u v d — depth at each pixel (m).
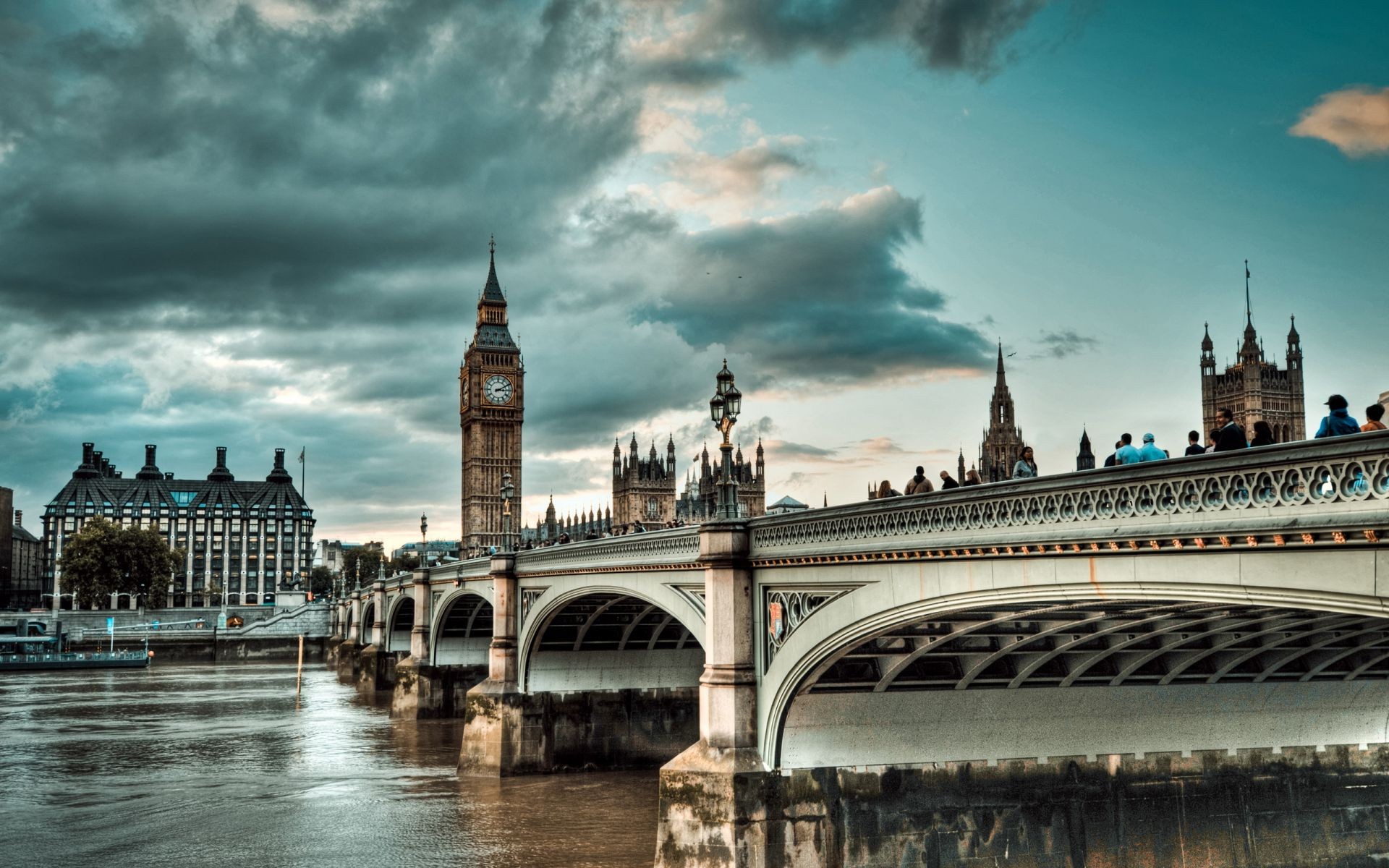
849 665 37.16
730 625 38.16
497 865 48.28
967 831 37.44
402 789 65.69
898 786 37.34
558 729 69.19
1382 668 39.22
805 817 36.59
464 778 69.00
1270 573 20.55
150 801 64.19
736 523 38.34
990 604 27.25
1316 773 39.69
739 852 36.00
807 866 36.50
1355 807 39.72
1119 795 38.38
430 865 48.59
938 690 37.47
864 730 37.50
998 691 37.88
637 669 70.94
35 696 130.00
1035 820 37.84
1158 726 38.94
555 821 56.03
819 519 33.97
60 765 77.44
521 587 69.44
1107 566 23.84
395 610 131.12
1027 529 25.88
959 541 27.56
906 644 35.28
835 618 33.38
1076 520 24.50
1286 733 39.72
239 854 51.62
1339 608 19.48
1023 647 35.94
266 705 119.44
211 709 114.69
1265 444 23.00
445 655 103.38
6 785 69.56
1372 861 39.59
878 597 31.42
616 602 62.41
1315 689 39.62
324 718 105.12
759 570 37.84
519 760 68.31
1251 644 35.47
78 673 170.12
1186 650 36.00
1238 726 39.22
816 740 37.16
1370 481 18.58
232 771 74.12
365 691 133.62
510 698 68.69
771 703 36.94
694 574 43.16
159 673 170.12
